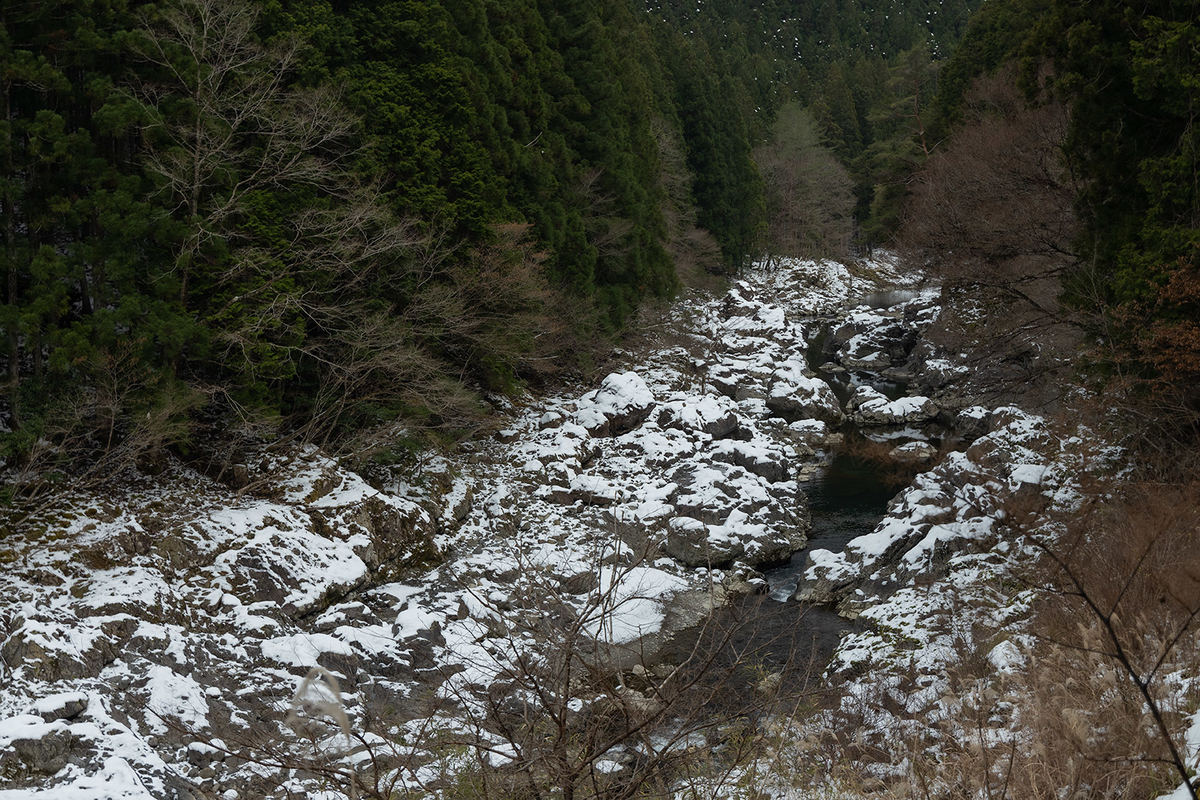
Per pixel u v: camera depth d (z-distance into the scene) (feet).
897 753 25.43
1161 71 51.08
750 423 99.40
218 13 63.57
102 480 55.93
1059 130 74.18
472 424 82.28
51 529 51.37
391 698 45.34
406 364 71.67
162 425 56.54
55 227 59.36
